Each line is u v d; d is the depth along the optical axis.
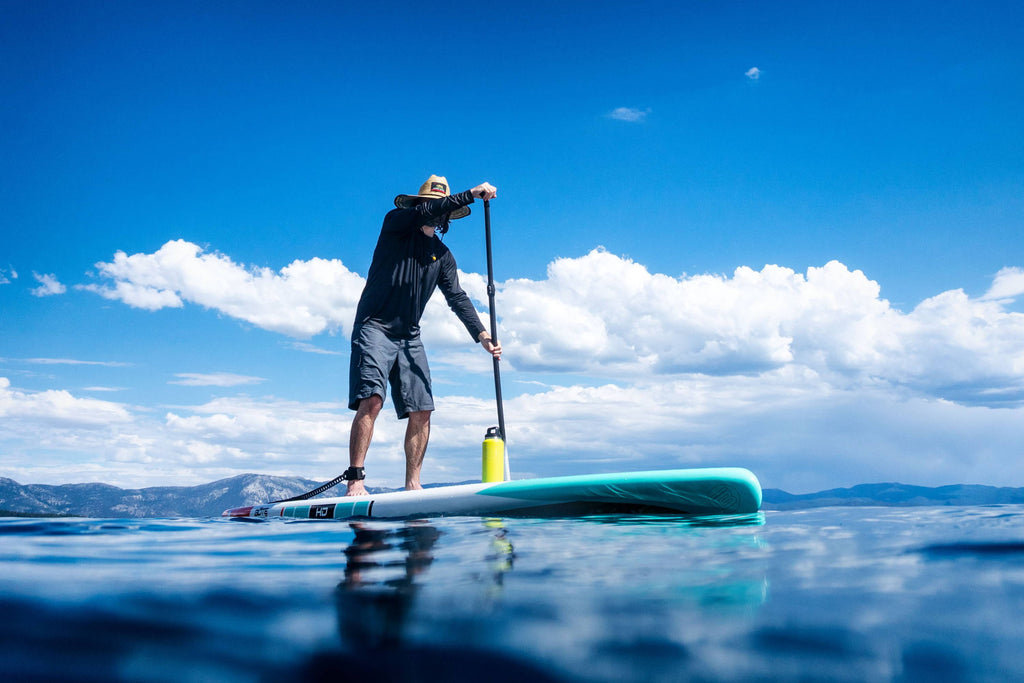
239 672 0.65
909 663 0.67
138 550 1.50
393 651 0.71
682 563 1.27
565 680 0.63
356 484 3.35
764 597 0.96
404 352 3.65
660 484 2.45
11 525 1.95
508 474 3.34
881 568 1.19
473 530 1.99
